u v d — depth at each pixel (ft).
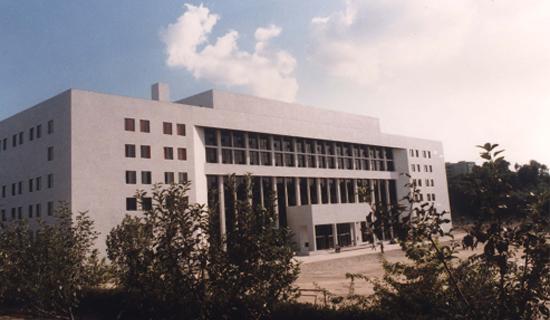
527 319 18.78
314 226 217.15
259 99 217.36
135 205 155.63
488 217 18.57
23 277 49.62
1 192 179.63
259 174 208.33
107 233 147.23
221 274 30.86
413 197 20.54
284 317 47.01
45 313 52.85
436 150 316.60
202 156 184.44
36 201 158.71
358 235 247.50
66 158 146.72
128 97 161.48
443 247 21.42
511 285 19.84
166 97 187.32
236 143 202.28
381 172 278.05
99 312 65.57
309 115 242.99
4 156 179.73
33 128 164.96
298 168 228.02
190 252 31.19
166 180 166.09
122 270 46.39
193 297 30.30
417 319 25.76
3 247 52.75
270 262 31.37
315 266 161.79
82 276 53.16
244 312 30.91
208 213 33.09
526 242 18.06
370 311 40.57
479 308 19.93
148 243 32.73
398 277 36.14
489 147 19.01
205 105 198.80
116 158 154.51
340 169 251.60
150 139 164.35
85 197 145.28
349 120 269.03
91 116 151.12
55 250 49.75
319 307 46.16
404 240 20.99
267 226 31.81
